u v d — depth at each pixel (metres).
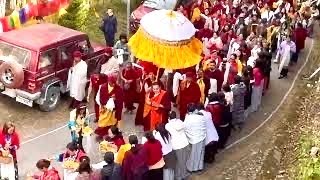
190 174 13.61
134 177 11.36
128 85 15.30
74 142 12.08
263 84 17.09
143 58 14.50
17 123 14.81
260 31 20.11
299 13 22.31
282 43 19.42
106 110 13.89
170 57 14.39
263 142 15.43
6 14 18.50
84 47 16.02
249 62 17.22
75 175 11.18
